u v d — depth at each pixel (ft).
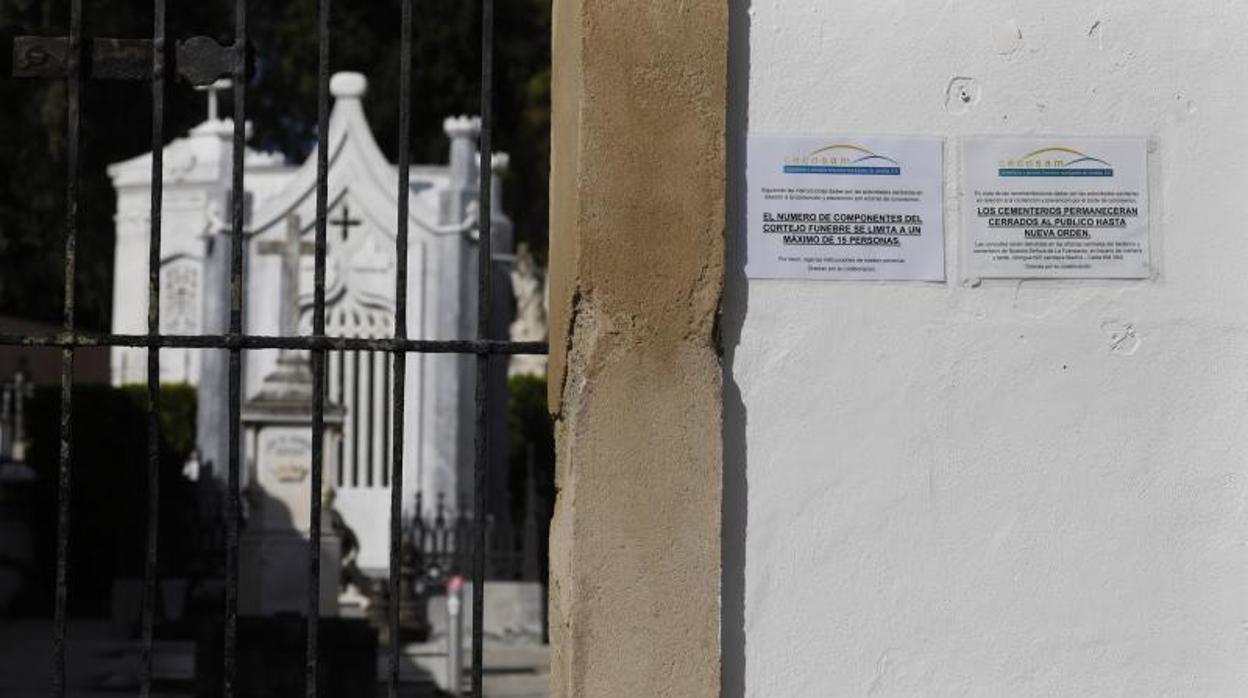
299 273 81.25
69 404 17.71
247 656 46.16
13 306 139.13
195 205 110.83
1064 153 18.89
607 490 17.78
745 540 18.24
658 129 17.99
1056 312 18.78
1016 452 18.58
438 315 84.33
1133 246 18.88
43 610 83.66
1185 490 18.72
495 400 86.02
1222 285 18.97
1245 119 19.11
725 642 18.11
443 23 137.49
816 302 18.48
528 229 138.51
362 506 82.58
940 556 18.40
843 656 18.24
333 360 83.20
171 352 111.34
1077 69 18.99
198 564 78.38
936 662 18.31
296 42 137.08
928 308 18.62
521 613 69.00
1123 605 18.57
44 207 127.03
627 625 17.71
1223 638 18.63
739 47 18.57
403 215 18.19
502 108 140.36
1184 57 19.11
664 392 17.90
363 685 46.44
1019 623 18.45
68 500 17.63
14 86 124.88
